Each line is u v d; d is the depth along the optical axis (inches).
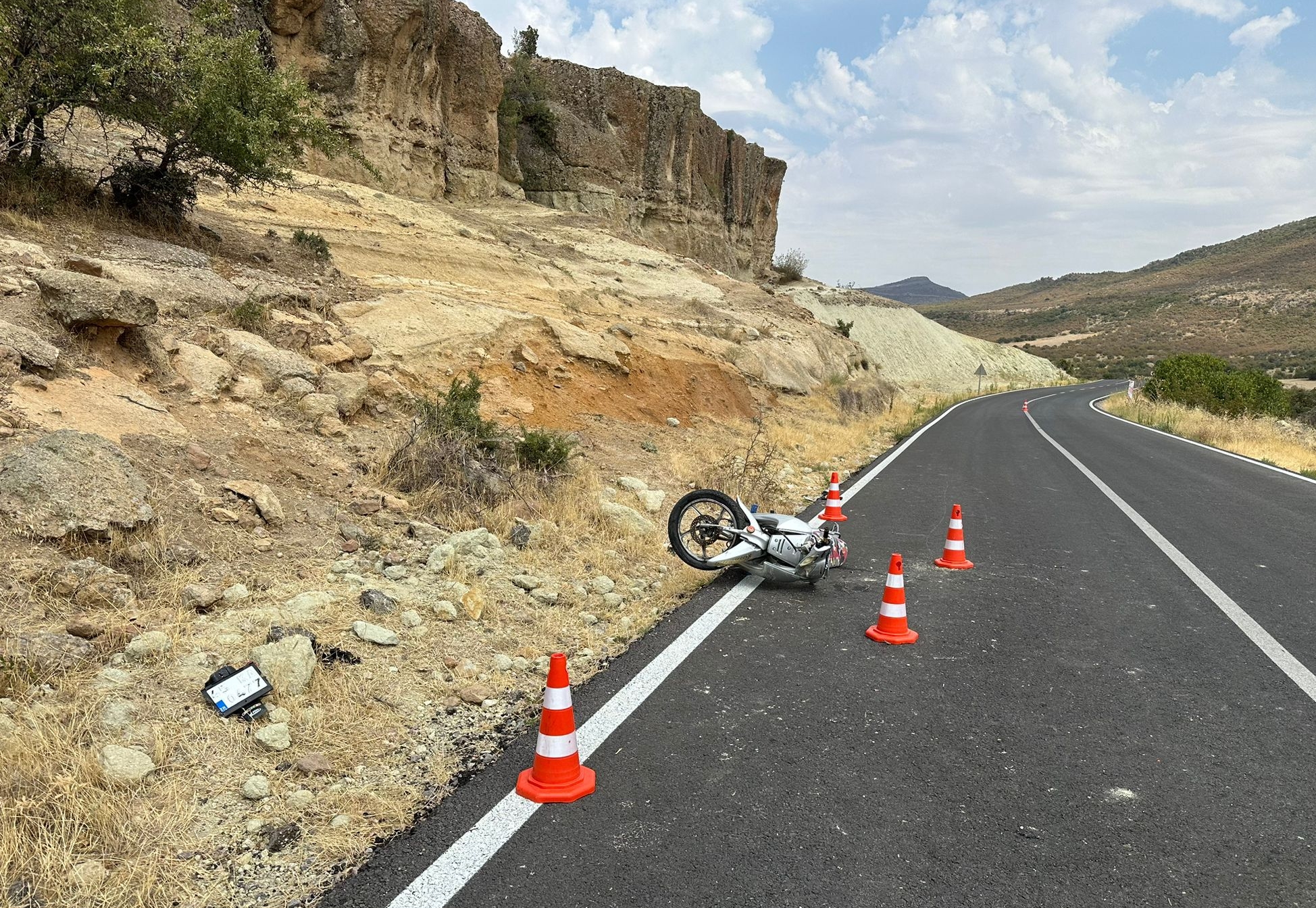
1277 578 299.3
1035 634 231.5
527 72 1792.6
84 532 185.5
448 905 108.6
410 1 1175.0
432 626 202.2
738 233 2561.5
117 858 114.4
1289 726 172.9
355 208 837.8
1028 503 465.4
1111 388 3425.2
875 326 2977.4
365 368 400.5
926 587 280.4
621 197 1919.3
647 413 568.1
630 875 116.3
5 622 155.7
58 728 133.4
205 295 361.1
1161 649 219.5
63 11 399.9
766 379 923.4
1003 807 138.0
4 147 426.0
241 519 227.0
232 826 124.7
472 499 296.8
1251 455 794.8
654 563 289.0
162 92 446.9
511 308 607.8
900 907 110.7
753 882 115.5
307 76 1115.9
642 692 182.1
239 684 152.9
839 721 170.7
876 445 809.5
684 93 2080.5
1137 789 145.1
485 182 1451.8
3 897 103.7
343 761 143.9
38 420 220.4
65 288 262.1
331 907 108.0
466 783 141.6
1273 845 128.3
